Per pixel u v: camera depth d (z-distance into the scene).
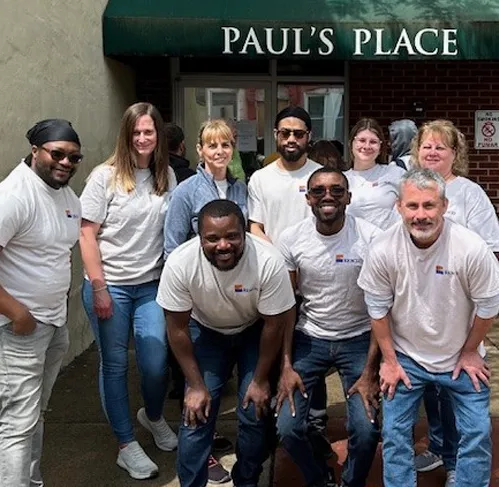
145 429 4.67
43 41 5.39
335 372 5.65
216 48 6.66
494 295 3.12
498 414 4.79
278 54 6.67
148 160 4.02
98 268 3.96
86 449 4.40
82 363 6.03
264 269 3.33
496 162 8.09
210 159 4.00
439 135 3.70
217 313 3.47
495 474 3.95
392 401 3.32
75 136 3.23
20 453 3.23
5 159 4.80
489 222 3.68
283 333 3.53
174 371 4.99
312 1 6.89
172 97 8.34
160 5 6.79
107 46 6.71
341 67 8.33
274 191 4.14
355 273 3.55
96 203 3.94
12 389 3.22
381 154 4.68
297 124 4.06
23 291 3.20
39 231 3.20
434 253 3.12
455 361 3.29
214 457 4.25
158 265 4.07
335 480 3.92
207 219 3.16
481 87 8.04
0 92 4.73
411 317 3.24
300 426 3.51
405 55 6.69
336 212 3.47
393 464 3.29
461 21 6.65
